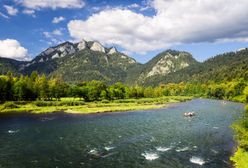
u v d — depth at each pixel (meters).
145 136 89.06
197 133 93.12
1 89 177.50
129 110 168.62
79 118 131.38
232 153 68.00
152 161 62.78
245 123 67.75
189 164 60.31
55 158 65.25
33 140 83.31
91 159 64.38
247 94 172.25
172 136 88.88
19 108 162.75
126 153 69.06
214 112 151.12
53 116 138.00
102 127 106.00
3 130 98.94
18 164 61.00
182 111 160.25
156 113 152.38
